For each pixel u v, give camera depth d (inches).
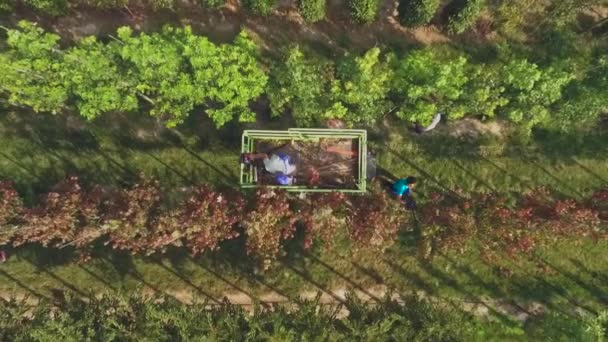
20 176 830.5
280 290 826.8
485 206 722.2
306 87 732.7
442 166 844.0
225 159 840.3
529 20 859.4
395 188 805.2
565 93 748.6
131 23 859.4
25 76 713.6
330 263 829.2
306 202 757.3
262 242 699.4
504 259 824.9
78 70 711.7
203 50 705.0
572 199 790.5
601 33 858.8
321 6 810.2
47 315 724.7
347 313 820.0
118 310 705.6
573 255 828.6
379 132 846.5
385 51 860.0
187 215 693.9
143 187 722.2
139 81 740.7
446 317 705.0
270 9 836.6
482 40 863.1
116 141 840.3
